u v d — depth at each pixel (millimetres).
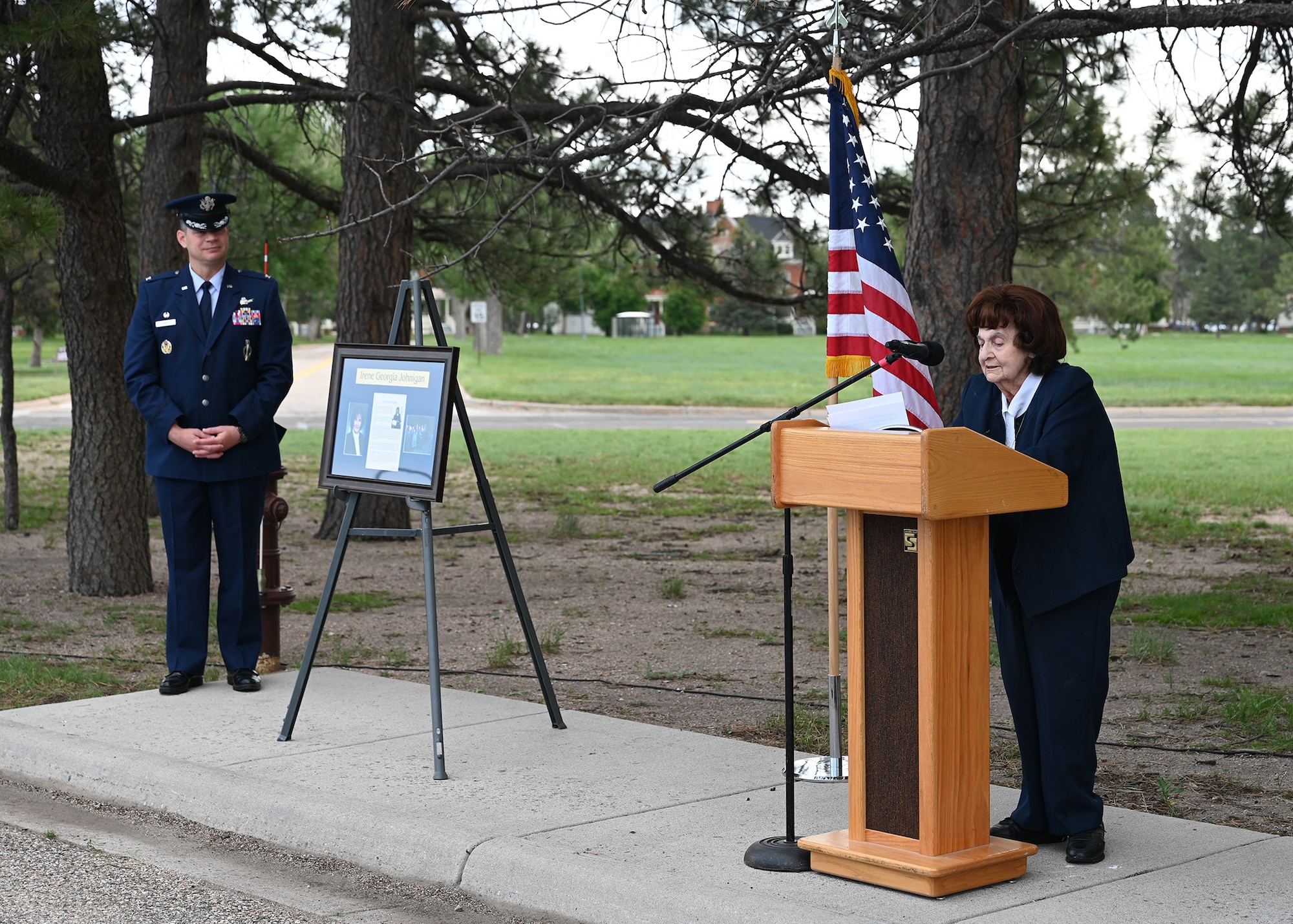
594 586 11672
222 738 6195
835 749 5520
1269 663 8352
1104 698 4508
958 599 4141
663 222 16297
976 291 10305
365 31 13602
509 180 15195
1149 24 7789
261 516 7262
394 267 13898
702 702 7414
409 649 8922
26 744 6098
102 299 10750
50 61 9922
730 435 28156
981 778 4266
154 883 4664
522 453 24312
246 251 19000
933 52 8305
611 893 4270
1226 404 37219
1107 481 4445
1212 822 5234
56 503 17562
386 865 4828
